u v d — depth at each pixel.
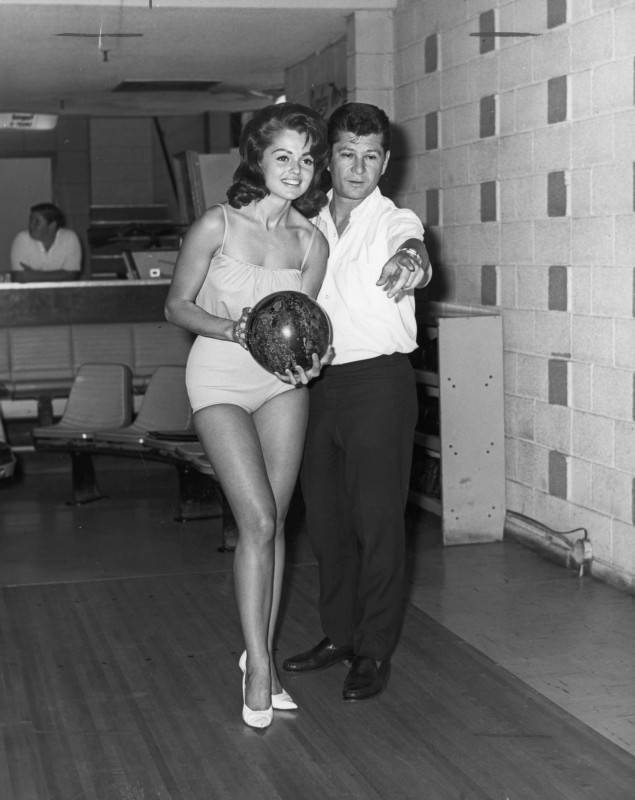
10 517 6.69
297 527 6.27
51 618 4.77
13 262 10.15
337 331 3.74
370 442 3.72
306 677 4.02
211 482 6.50
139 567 5.55
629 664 4.12
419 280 3.47
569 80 5.18
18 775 3.29
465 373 5.74
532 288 5.58
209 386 3.48
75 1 6.55
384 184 7.18
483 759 3.35
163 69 9.24
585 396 5.20
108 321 8.89
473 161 6.07
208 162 9.04
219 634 4.52
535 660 4.18
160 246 11.95
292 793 3.16
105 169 14.34
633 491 4.89
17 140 14.20
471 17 6.00
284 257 3.53
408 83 6.77
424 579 5.23
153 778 3.26
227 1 6.70
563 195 5.27
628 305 4.85
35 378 8.65
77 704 3.82
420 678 4.00
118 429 6.79
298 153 3.38
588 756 3.37
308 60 8.52
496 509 5.86
